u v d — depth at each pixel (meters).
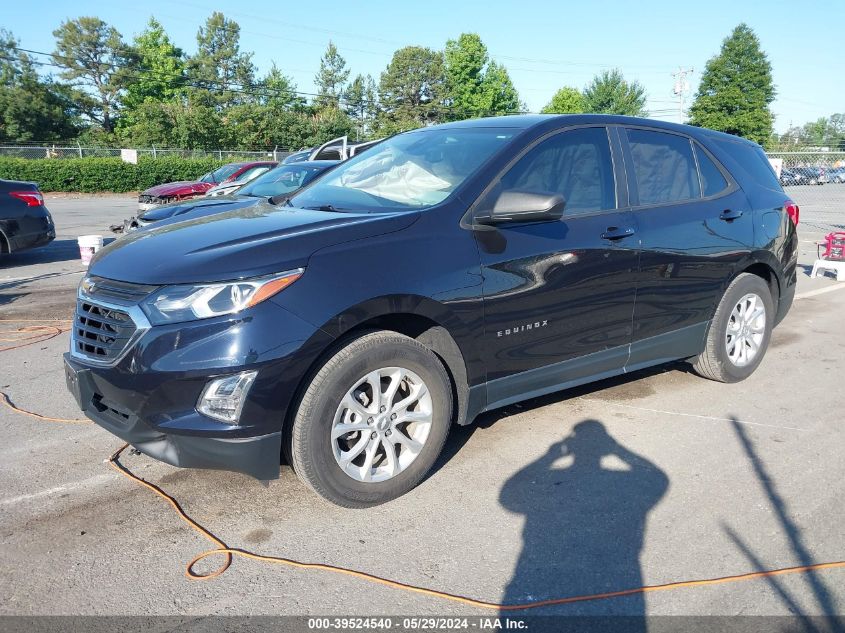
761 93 59.12
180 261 3.04
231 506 3.34
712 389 4.97
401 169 4.05
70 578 2.77
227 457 2.94
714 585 2.72
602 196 4.09
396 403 3.32
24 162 31.64
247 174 13.28
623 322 4.16
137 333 2.93
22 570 2.82
